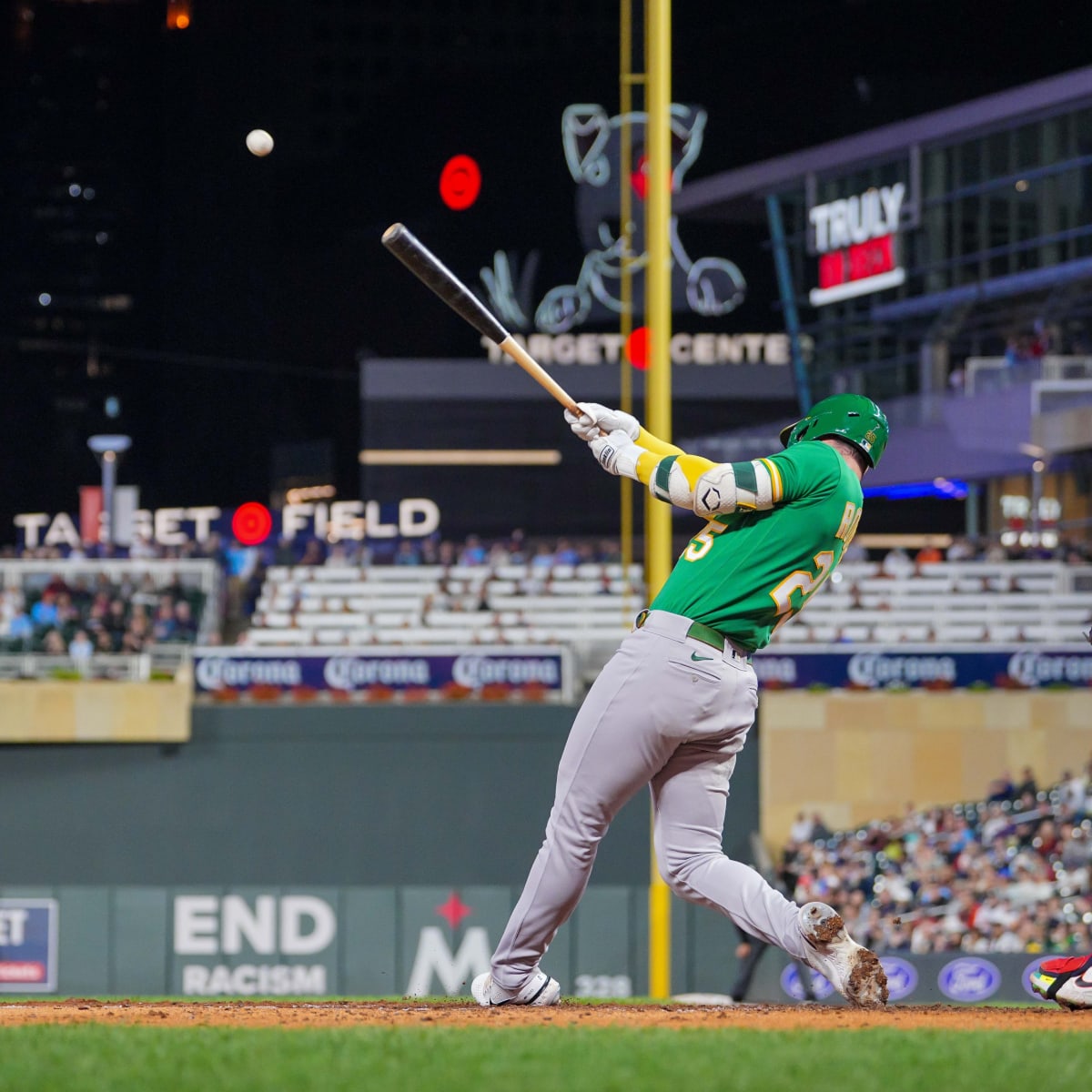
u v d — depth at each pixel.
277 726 68.38
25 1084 11.52
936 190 124.50
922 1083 11.57
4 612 82.62
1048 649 71.06
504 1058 12.53
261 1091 11.28
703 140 133.25
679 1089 11.30
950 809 68.12
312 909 60.50
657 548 53.22
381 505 134.50
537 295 136.50
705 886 17.17
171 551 99.06
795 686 71.44
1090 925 59.06
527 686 70.31
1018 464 117.19
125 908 60.56
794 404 131.50
